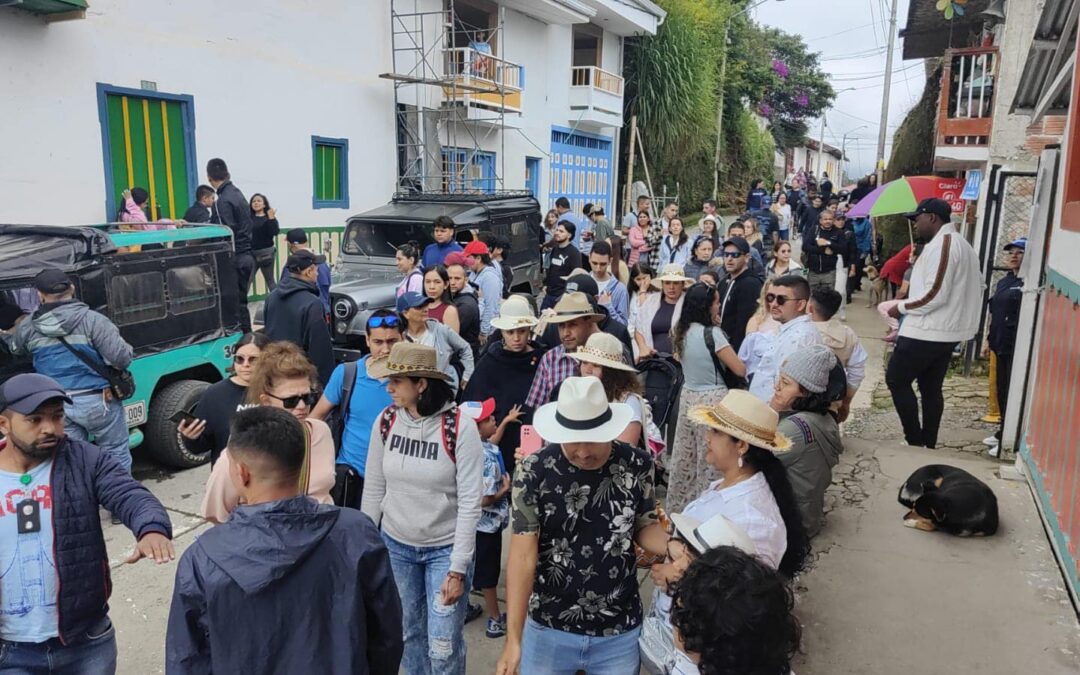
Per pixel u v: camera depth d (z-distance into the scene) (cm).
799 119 5294
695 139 2766
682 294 643
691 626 177
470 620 419
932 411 610
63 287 479
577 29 2223
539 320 552
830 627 359
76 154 953
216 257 653
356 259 978
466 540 313
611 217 2505
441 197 1088
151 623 417
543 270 1171
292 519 200
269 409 213
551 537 262
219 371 659
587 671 270
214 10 1120
